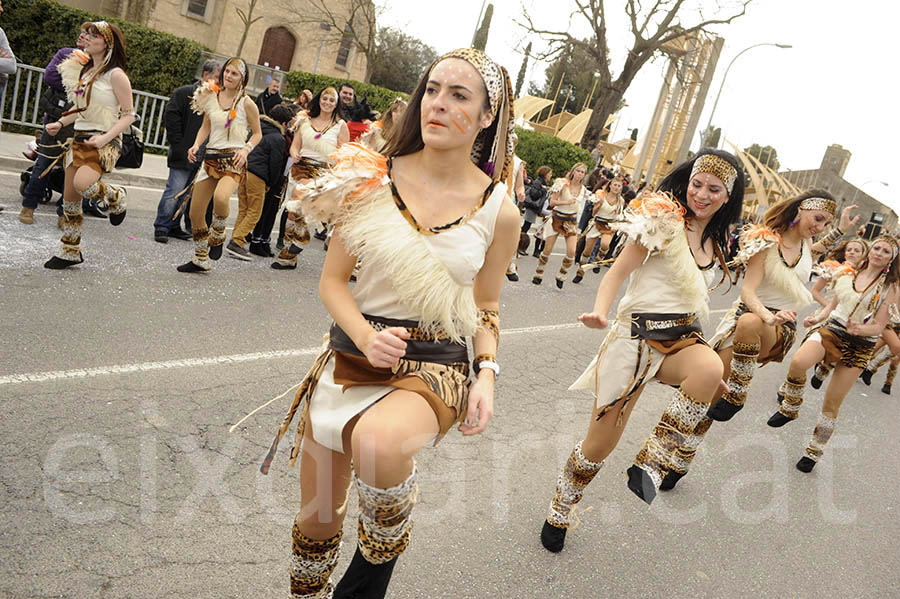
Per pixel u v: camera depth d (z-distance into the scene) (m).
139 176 11.73
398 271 2.21
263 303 6.59
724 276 3.94
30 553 2.78
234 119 6.76
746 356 4.82
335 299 2.28
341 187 2.21
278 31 36.50
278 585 2.93
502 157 2.43
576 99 60.53
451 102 2.22
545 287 10.98
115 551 2.90
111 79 5.79
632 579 3.61
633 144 48.91
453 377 2.28
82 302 5.56
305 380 2.39
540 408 5.64
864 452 6.54
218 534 3.16
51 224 7.62
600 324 3.48
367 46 38.94
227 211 6.90
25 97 12.41
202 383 4.62
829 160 63.69
